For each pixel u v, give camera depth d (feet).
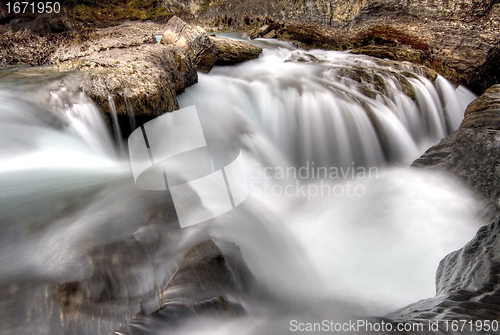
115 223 9.48
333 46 47.19
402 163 26.14
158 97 18.35
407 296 11.10
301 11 51.21
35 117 16.93
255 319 7.57
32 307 6.73
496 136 19.74
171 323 6.61
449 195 16.90
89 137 17.85
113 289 7.38
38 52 24.88
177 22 28.55
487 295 7.43
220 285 7.65
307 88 26.89
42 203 10.89
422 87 31.78
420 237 14.53
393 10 45.06
